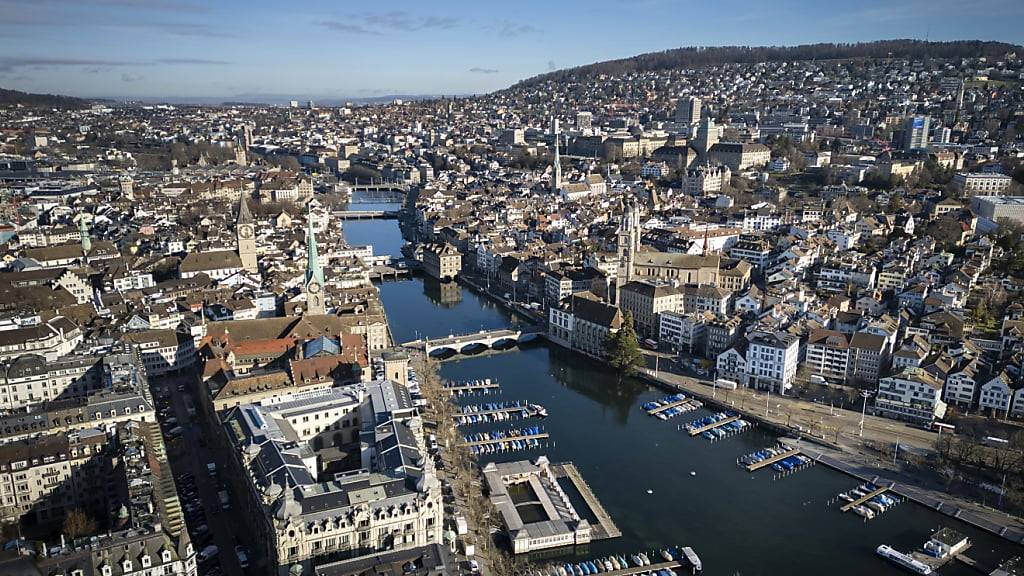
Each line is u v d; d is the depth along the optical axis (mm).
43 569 196000
